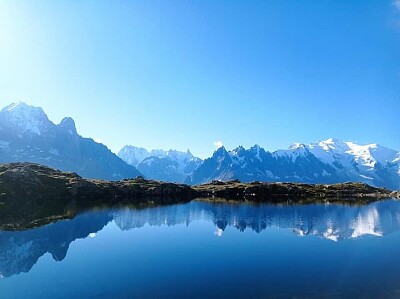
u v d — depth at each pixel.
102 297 48.41
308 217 142.88
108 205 182.88
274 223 124.12
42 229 104.62
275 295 48.81
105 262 67.62
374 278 56.78
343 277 57.28
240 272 60.38
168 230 107.38
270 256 72.88
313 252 76.94
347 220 133.12
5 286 53.28
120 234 99.06
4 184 184.62
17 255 73.19
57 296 48.91
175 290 50.97
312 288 51.78
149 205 191.00
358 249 80.00
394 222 127.62
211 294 49.38
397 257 71.88
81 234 98.00
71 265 65.25
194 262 67.75
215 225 118.88
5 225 110.19
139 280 55.75
